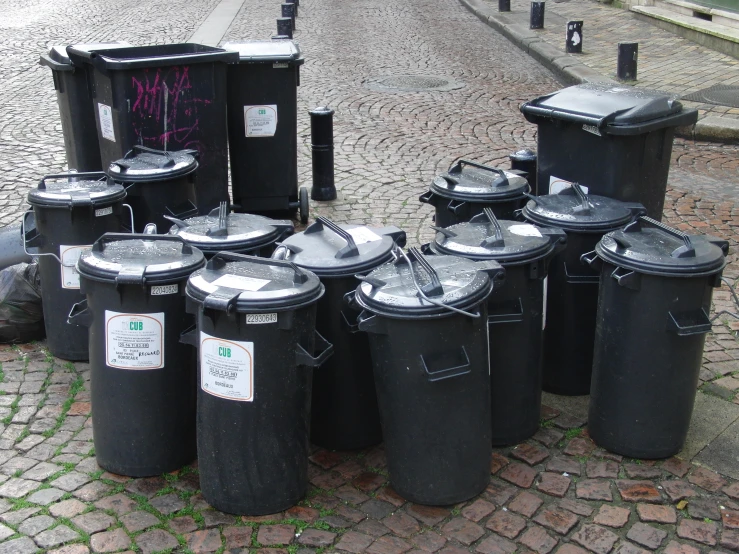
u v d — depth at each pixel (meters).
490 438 3.84
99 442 4.01
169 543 3.56
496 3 21.53
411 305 3.39
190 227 4.33
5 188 8.27
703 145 9.88
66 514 3.74
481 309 3.59
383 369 3.61
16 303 5.22
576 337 4.53
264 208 7.48
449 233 4.18
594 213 4.35
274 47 7.20
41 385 4.85
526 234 4.08
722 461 4.07
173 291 3.78
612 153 4.66
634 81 12.42
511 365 4.07
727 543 3.51
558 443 4.25
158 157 5.36
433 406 3.57
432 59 15.29
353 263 3.84
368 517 3.73
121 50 6.36
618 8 19.22
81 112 7.00
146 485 3.95
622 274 3.83
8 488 3.92
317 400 4.14
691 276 3.66
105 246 4.02
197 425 3.74
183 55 5.99
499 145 9.86
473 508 3.77
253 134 7.20
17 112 11.41
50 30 18.39
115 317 3.77
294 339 3.52
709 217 7.50
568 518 3.69
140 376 3.85
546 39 16.14
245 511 3.71
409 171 8.91
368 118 11.13
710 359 5.04
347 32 18.41
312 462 4.14
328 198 8.02
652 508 3.73
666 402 3.94
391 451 3.78
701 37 14.93
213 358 3.53
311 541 3.57
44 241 4.86
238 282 3.53
